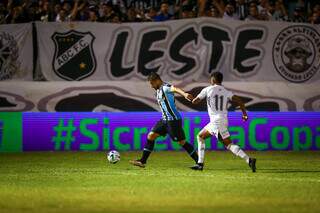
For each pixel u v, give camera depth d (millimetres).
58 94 55281
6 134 53375
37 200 28859
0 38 55094
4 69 55250
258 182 34625
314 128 54719
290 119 54625
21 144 53500
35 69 55938
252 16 58500
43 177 36906
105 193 30766
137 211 26203
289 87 56125
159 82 40094
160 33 56031
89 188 32406
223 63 56125
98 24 55750
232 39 56125
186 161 45688
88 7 59375
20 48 55344
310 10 60344
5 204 27875
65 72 55656
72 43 55500
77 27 55594
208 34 56094
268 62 56281
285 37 56344
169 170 40219
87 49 55656
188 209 26609
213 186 33000
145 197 29562
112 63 55812
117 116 53969
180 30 55969
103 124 53875
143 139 54031
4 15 58062
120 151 53375
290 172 39438
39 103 55250
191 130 53781
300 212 25922
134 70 55969
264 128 54406
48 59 55438
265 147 54469
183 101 55562
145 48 55938
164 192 31000
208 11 58594
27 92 55094
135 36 55938
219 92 39125
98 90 55500
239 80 56250
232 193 30734
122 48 55875
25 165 43344
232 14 58875
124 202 28281
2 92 54875
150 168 41375
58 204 27828
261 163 44531
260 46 56281
